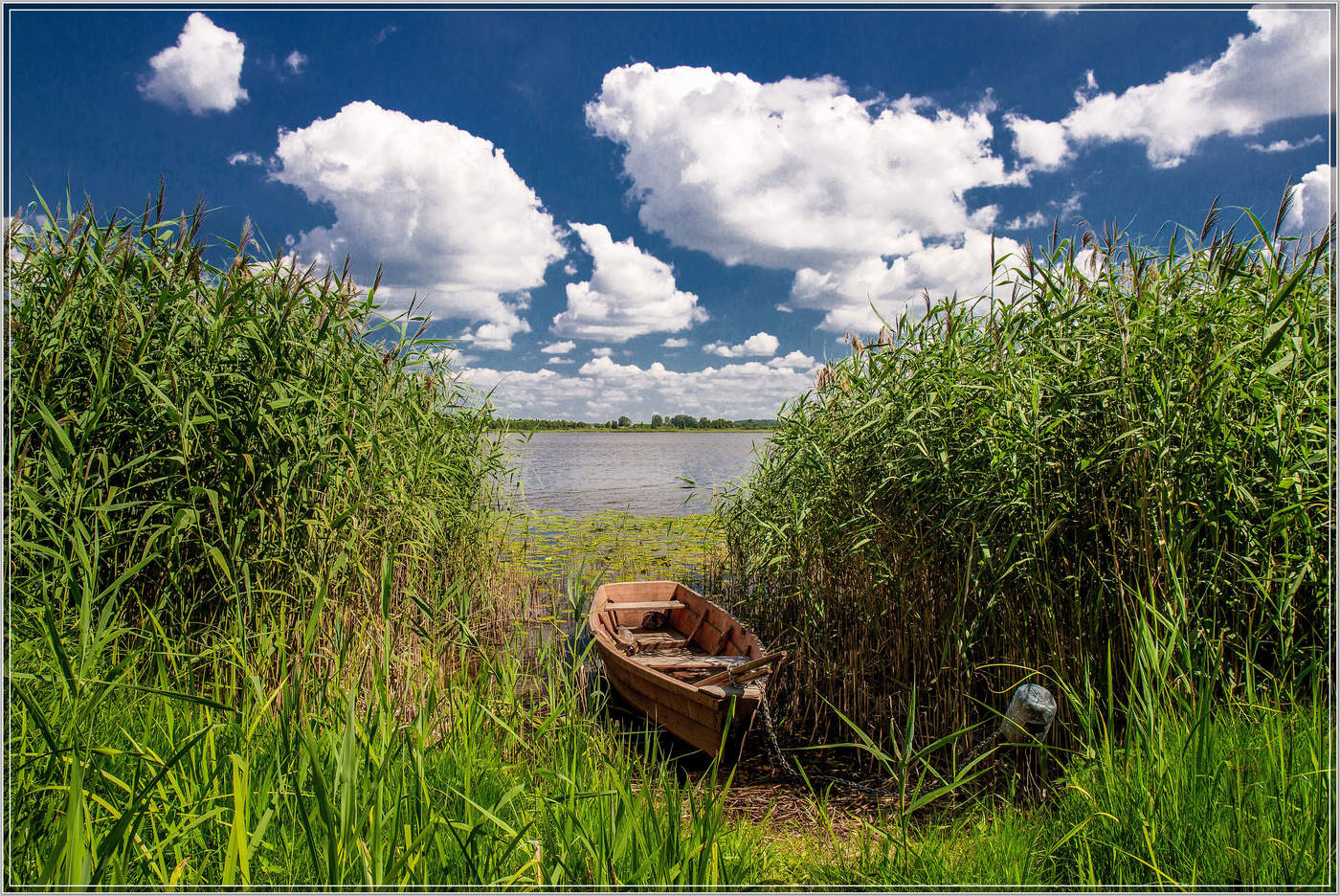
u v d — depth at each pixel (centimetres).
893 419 531
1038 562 434
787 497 664
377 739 299
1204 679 338
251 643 399
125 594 416
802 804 455
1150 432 396
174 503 368
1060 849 304
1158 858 275
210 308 426
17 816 225
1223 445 388
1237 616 405
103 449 400
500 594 765
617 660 600
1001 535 463
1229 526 407
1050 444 437
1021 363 457
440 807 280
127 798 250
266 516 425
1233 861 259
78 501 348
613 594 827
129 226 405
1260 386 385
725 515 848
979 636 477
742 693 502
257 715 297
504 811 299
